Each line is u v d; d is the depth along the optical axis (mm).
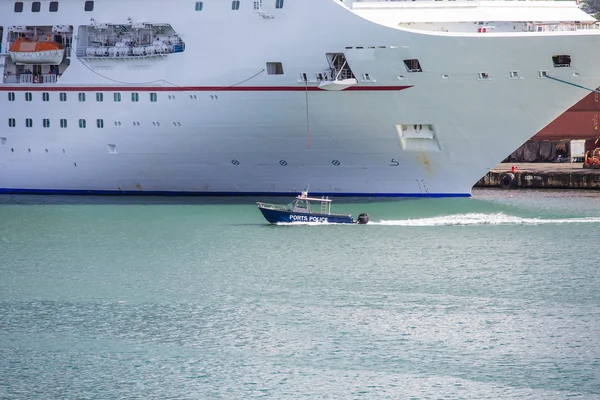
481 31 165125
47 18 186375
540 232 158875
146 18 178625
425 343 104375
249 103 173000
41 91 187125
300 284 126750
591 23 166875
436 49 162375
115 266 136750
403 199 178625
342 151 174375
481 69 163125
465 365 98438
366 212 171625
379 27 163500
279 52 169125
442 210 172500
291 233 158625
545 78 163000
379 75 165625
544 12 166750
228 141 177625
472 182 175750
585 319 111438
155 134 181125
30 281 129000
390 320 111625
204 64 174375
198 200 187375
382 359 100062
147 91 179000
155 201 188250
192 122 177750
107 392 92312
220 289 124438
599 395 91500
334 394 92125
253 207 179625
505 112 167000
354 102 168125
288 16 167875
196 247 148375
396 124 169500
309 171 178500
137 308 116312
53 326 109812
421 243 150375
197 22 174500
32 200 192250
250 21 170375
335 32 165500
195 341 105062
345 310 115375
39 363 98938
